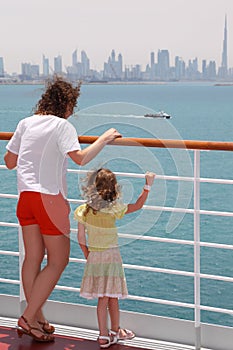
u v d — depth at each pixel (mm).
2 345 4305
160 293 21172
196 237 4074
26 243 4191
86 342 4324
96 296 4148
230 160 33781
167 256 22266
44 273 4133
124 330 4328
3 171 28391
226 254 24156
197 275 4105
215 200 29391
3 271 23781
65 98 4145
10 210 26844
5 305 4707
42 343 4320
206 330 4211
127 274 22047
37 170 4062
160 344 4273
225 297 21469
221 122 60625
